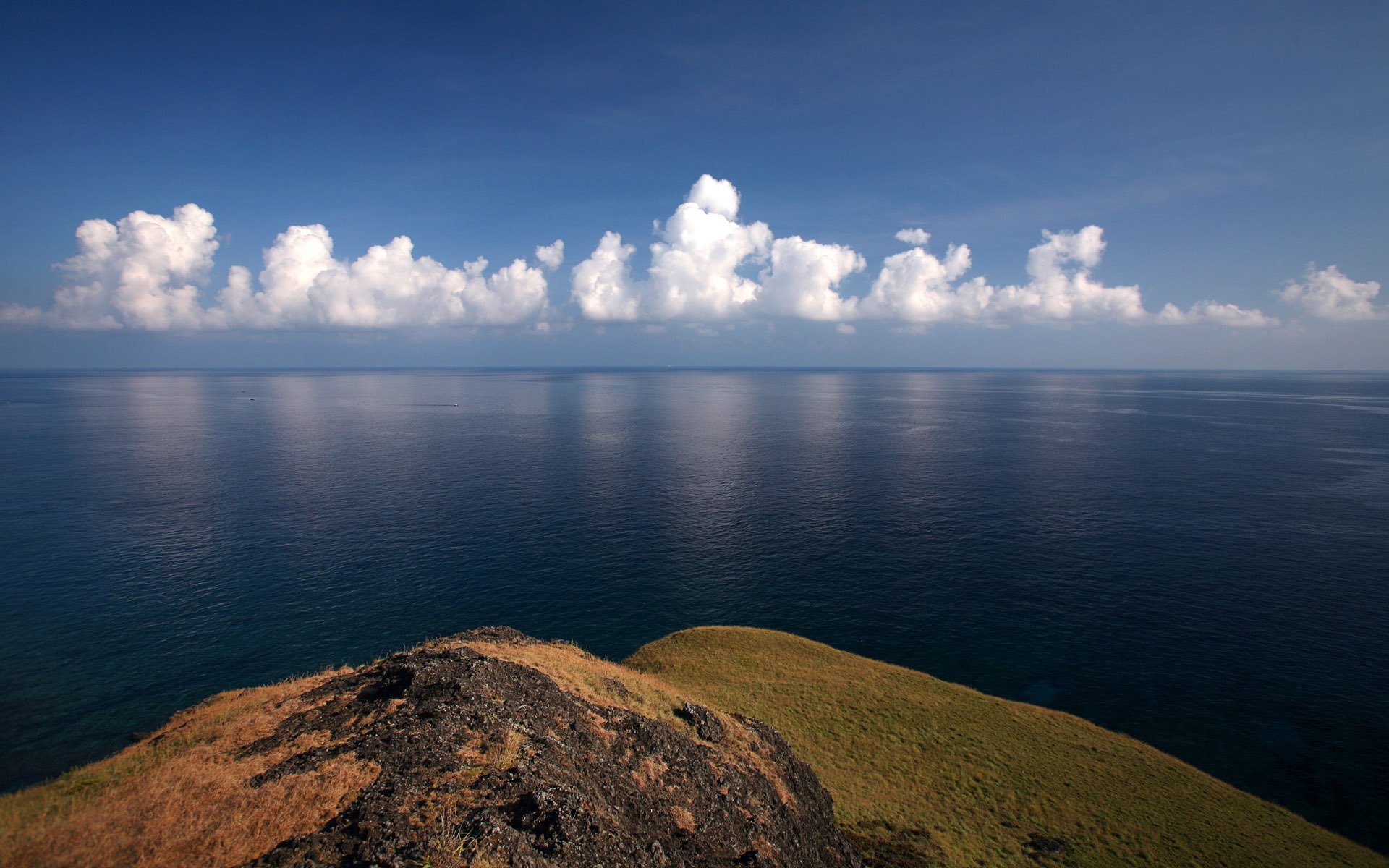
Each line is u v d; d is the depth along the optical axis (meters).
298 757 19.59
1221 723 48.94
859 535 96.94
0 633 62.53
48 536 93.12
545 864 15.55
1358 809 39.66
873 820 30.00
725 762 26.22
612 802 20.17
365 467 147.88
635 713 27.23
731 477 138.38
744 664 48.84
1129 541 92.94
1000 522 103.12
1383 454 166.00
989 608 70.44
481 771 18.81
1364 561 84.06
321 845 15.27
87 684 53.66
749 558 86.38
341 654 59.53
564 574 80.44
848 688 44.72
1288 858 31.69
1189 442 189.00
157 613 67.31
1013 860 28.83
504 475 139.75
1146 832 32.00
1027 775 35.88
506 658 30.05
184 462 152.62
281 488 124.88
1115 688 54.09
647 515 107.62
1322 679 55.22
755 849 21.94
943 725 40.53
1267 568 81.50
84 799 18.45
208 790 17.75
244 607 69.06
